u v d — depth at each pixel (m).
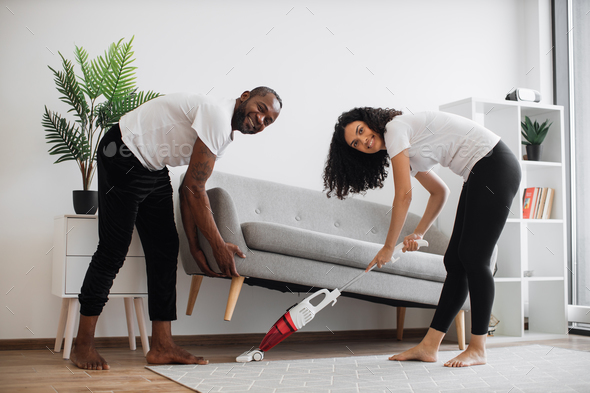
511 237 2.87
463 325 2.39
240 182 2.65
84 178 2.23
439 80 3.41
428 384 1.49
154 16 2.69
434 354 1.91
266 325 2.70
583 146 3.34
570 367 1.79
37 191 2.38
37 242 2.36
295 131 2.95
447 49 3.46
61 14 2.50
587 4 3.38
